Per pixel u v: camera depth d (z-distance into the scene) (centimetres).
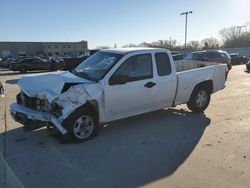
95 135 636
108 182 438
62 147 581
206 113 844
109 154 543
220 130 681
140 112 701
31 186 427
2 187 421
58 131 605
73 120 591
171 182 435
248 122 748
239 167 483
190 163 500
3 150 568
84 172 471
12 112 645
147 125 722
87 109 610
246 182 434
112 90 635
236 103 998
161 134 654
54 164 502
